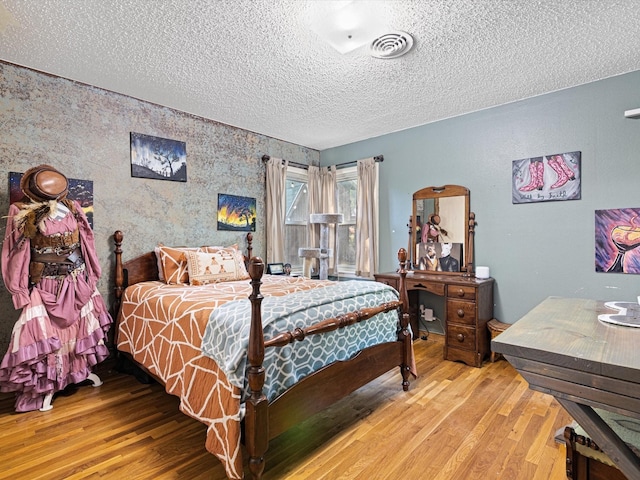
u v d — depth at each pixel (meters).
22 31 2.09
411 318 3.80
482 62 2.48
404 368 2.52
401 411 2.22
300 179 4.71
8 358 2.12
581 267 2.87
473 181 3.47
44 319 2.21
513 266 3.23
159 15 1.94
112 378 2.75
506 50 2.32
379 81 2.78
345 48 2.24
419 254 3.84
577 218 2.88
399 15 1.94
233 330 1.63
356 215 4.40
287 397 1.63
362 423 2.08
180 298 2.26
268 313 1.72
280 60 2.45
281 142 4.44
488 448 1.82
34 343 2.16
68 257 2.38
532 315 1.36
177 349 1.99
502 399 2.38
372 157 4.29
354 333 2.11
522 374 0.98
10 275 2.14
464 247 3.51
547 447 1.82
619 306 1.50
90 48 2.29
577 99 2.87
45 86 2.64
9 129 2.49
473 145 3.46
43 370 2.21
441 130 3.69
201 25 2.04
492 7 1.88
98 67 2.56
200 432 1.98
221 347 1.64
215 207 3.75
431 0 1.82
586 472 1.14
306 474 1.63
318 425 2.06
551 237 3.02
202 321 1.84
